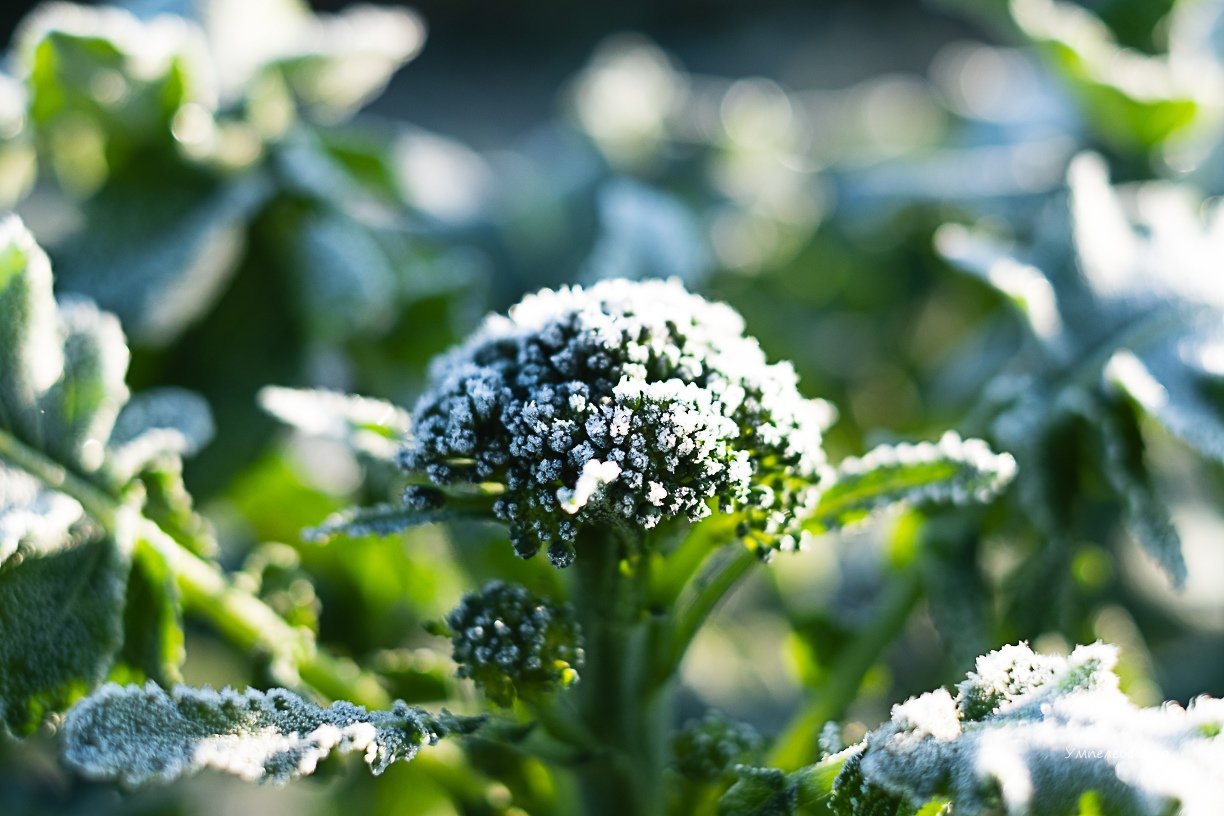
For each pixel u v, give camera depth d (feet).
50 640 1.61
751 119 3.08
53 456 1.65
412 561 2.02
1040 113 2.66
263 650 1.73
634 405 1.44
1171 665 2.31
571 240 2.80
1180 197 2.15
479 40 6.15
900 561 1.89
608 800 1.58
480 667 1.51
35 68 1.98
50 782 2.07
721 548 1.60
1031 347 1.96
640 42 6.11
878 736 1.43
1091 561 2.02
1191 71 2.34
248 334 2.07
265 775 1.41
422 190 2.48
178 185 2.04
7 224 1.63
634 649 1.55
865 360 2.72
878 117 3.34
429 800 2.00
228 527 2.15
